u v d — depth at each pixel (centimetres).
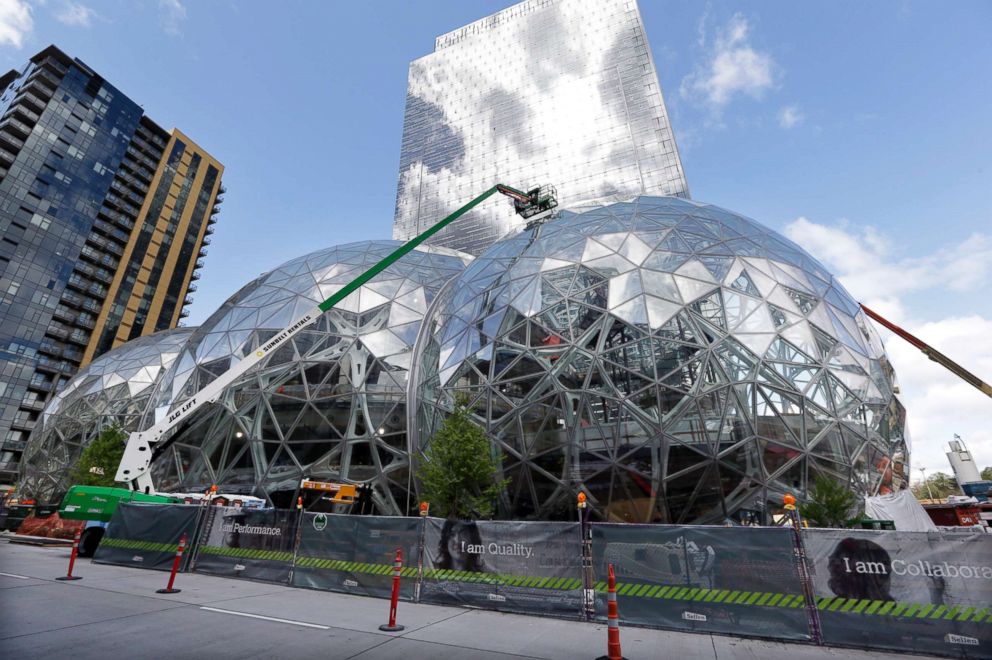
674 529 893
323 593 1106
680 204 2559
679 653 698
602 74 9131
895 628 733
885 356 2092
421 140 10912
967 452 4178
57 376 7956
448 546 1058
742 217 2491
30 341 7738
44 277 8069
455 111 10694
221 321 2811
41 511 2953
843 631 752
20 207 7975
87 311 8800
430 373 2205
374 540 1132
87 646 630
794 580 800
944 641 707
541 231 2502
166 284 10331
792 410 1617
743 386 1616
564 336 1800
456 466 1680
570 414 1670
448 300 2505
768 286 1898
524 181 8975
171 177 10919
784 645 756
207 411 2338
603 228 2244
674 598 855
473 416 1869
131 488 1750
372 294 2681
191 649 638
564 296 1920
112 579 1173
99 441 2881
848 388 1734
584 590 912
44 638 656
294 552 1213
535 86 9769
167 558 1372
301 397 2269
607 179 8194
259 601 982
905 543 766
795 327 1791
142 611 845
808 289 1975
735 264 1961
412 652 659
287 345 2402
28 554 1673
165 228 10556
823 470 1583
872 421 1750
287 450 2195
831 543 801
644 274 1888
